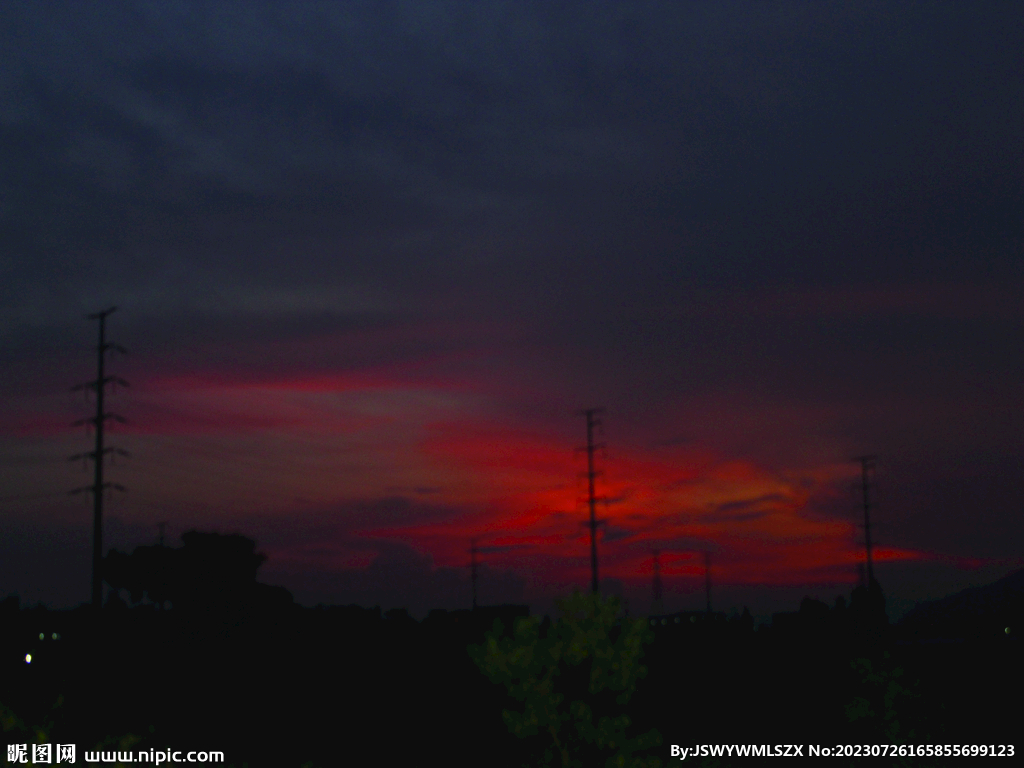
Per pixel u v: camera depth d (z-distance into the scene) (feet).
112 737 43.29
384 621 191.83
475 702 121.70
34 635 197.36
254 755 88.17
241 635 146.61
